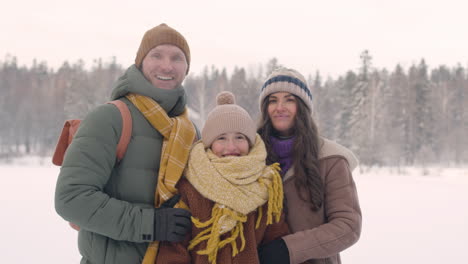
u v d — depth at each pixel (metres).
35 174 14.12
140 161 1.61
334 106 33.25
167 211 1.49
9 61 46.03
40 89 37.34
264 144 1.82
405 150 28.23
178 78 1.81
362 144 23.56
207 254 1.50
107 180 1.55
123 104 1.65
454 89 36.94
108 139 1.53
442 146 29.94
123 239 1.45
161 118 1.66
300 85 1.93
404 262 4.11
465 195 10.24
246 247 1.57
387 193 10.53
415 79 30.95
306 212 1.77
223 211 1.50
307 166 1.78
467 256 4.36
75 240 4.62
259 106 2.12
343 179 1.77
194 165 1.60
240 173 1.57
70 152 1.47
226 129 1.67
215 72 42.97
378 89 26.44
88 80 33.38
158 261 1.52
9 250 4.13
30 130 32.78
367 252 4.48
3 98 35.19
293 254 1.57
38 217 5.98
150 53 1.76
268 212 1.59
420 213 7.30
